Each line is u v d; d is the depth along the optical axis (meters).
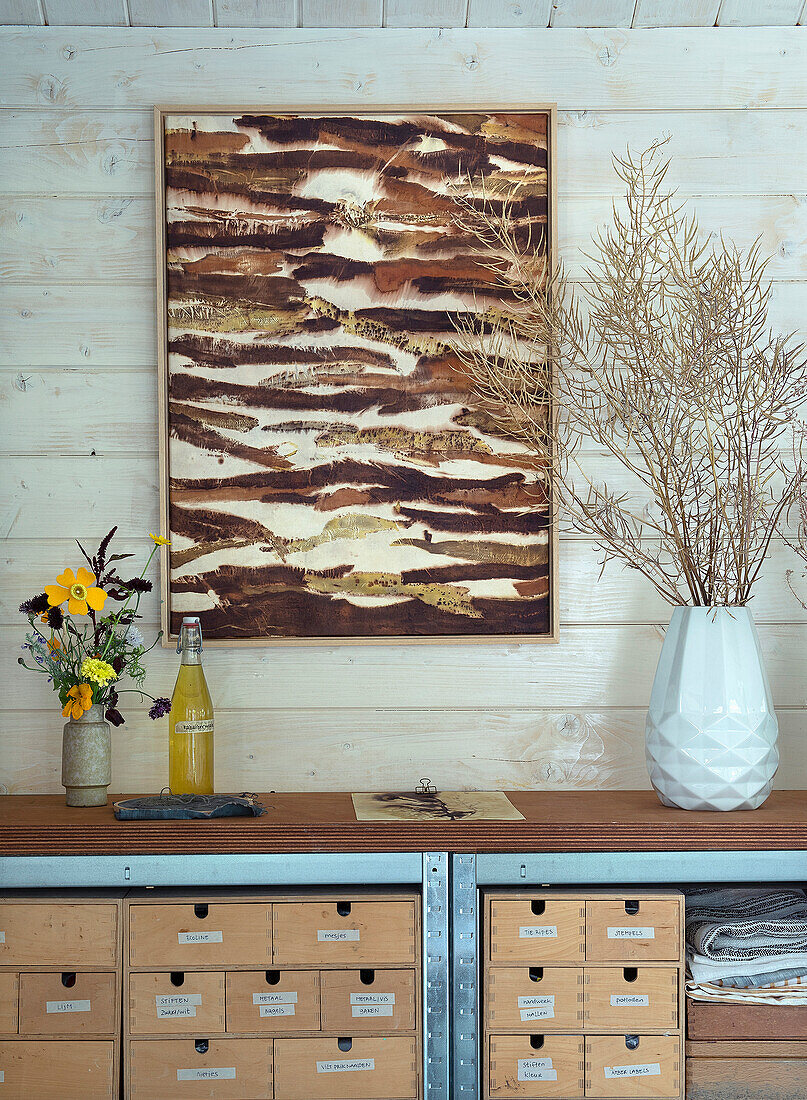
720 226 1.90
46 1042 1.49
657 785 1.67
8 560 1.85
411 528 1.87
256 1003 1.50
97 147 1.87
